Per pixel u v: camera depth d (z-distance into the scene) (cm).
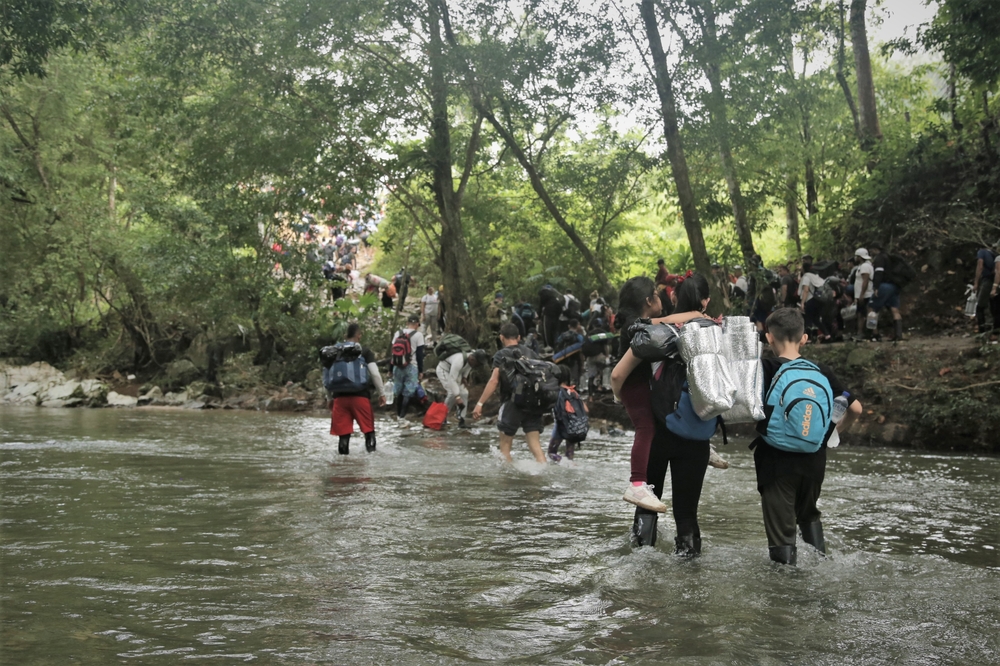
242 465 950
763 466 471
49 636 332
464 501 702
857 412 476
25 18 1468
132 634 336
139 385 2830
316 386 2428
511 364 977
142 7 1986
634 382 507
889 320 2047
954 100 2316
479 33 2038
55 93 2781
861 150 2584
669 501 722
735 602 390
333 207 2256
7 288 2936
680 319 502
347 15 1967
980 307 1617
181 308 2825
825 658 313
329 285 2852
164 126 2284
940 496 757
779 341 481
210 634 338
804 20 1983
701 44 1839
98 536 539
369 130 2167
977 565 478
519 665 304
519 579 438
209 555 488
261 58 2073
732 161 2225
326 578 437
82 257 2825
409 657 312
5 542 518
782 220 4409
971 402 1226
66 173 2922
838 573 446
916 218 2203
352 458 1034
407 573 450
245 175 2275
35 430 1434
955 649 324
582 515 640
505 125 2294
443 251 2305
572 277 3222
